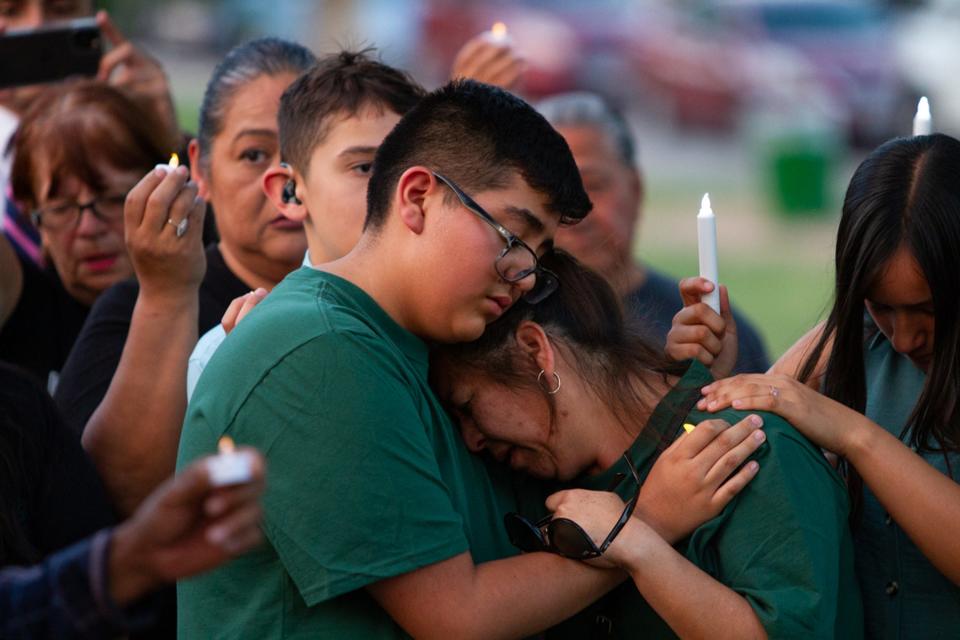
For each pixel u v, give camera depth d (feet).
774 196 60.85
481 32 85.87
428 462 11.41
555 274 12.91
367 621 11.47
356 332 11.42
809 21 78.69
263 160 17.15
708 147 77.46
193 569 7.92
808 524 11.83
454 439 12.31
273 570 11.47
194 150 18.53
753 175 69.67
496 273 11.75
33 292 18.76
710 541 12.05
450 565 11.30
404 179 11.83
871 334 14.12
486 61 21.11
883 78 74.02
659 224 57.98
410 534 11.11
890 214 12.34
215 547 7.79
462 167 11.76
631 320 13.60
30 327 18.62
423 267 11.78
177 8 103.24
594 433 12.71
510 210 11.74
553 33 82.48
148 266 14.61
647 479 12.20
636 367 13.03
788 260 52.54
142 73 21.91
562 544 11.71
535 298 12.55
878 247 12.35
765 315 43.88
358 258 12.26
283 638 11.38
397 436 11.21
